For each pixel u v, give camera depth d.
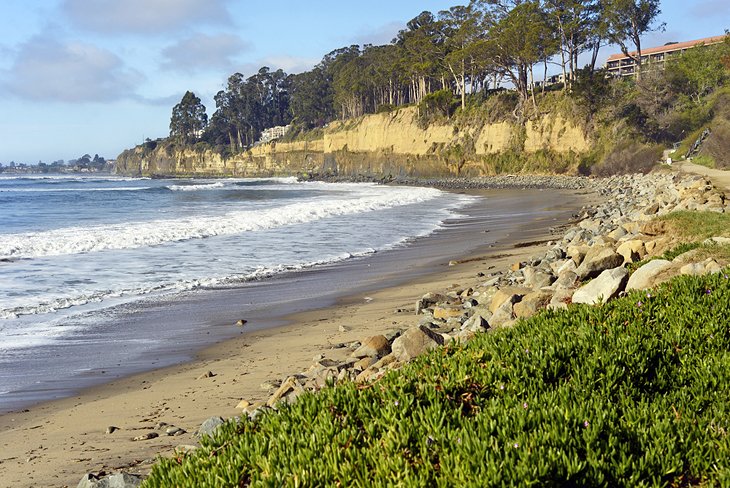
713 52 85.88
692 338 6.33
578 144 94.38
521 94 105.88
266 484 4.19
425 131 121.12
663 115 86.00
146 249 25.61
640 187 47.25
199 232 31.09
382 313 13.98
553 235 27.95
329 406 5.26
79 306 15.90
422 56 127.31
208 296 17.03
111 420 8.23
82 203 60.81
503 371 5.56
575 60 102.38
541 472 3.94
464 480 3.94
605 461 4.28
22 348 12.30
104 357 11.63
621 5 93.94
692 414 5.07
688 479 4.39
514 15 100.69
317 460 4.38
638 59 96.81
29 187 112.31
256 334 12.91
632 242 13.54
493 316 10.23
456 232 31.92
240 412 7.92
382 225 35.62
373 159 133.62
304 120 188.88
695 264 8.63
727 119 68.88
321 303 15.88
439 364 5.99
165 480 4.70
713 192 23.33
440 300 13.78
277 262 22.62
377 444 4.49
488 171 106.44
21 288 18.00
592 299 8.87
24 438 7.75
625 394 5.37
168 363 11.13
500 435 4.43
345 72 166.25
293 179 147.62
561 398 5.04
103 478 5.40
